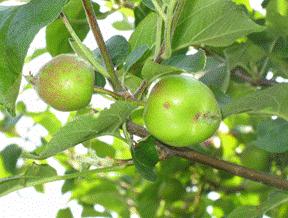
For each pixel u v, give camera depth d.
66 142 0.37
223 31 0.40
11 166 0.45
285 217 0.52
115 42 0.42
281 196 0.42
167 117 0.35
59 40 0.47
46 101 0.38
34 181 0.40
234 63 0.53
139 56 0.39
